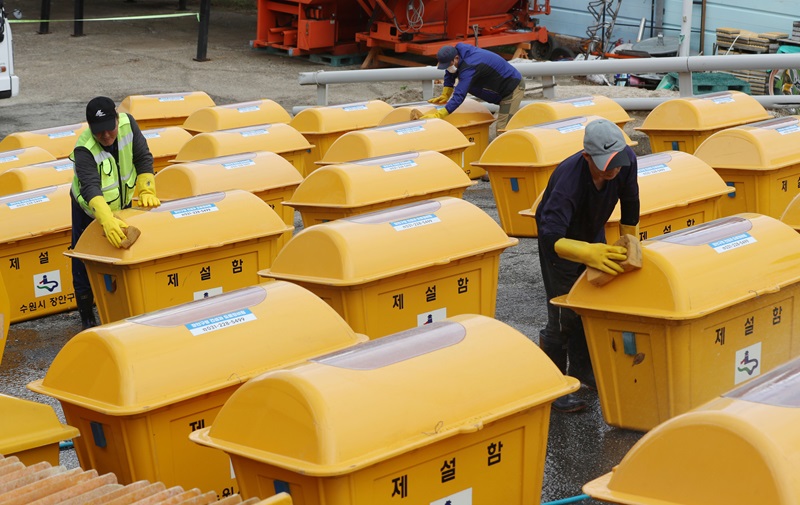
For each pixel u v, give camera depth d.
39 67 21.27
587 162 4.99
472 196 11.18
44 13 25.23
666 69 12.12
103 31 25.70
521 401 3.78
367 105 11.99
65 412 4.25
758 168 8.03
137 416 3.99
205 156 9.62
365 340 4.60
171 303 6.34
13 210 7.53
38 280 7.68
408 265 5.67
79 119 16.33
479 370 3.77
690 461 2.92
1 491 3.20
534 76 12.95
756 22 19.03
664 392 4.84
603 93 14.64
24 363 6.94
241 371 4.25
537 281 8.20
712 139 8.41
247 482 3.55
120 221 6.09
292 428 3.39
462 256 5.89
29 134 10.70
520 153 8.86
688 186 7.43
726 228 5.15
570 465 5.10
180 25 26.59
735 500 2.82
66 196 7.83
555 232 4.99
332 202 7.55
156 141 10.63
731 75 16.34
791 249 5.20
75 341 4.23
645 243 4.88
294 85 19.25
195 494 3.11
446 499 3.63
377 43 20.53
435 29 20.33
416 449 3.46
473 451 3.68
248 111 11.73
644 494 3.01
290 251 5.73
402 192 7.81
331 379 3.48
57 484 3.20
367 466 3.31
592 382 5.77
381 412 3.45
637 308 4.73
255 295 4.59
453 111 11.34
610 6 20.86
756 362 5.12
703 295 4.68
